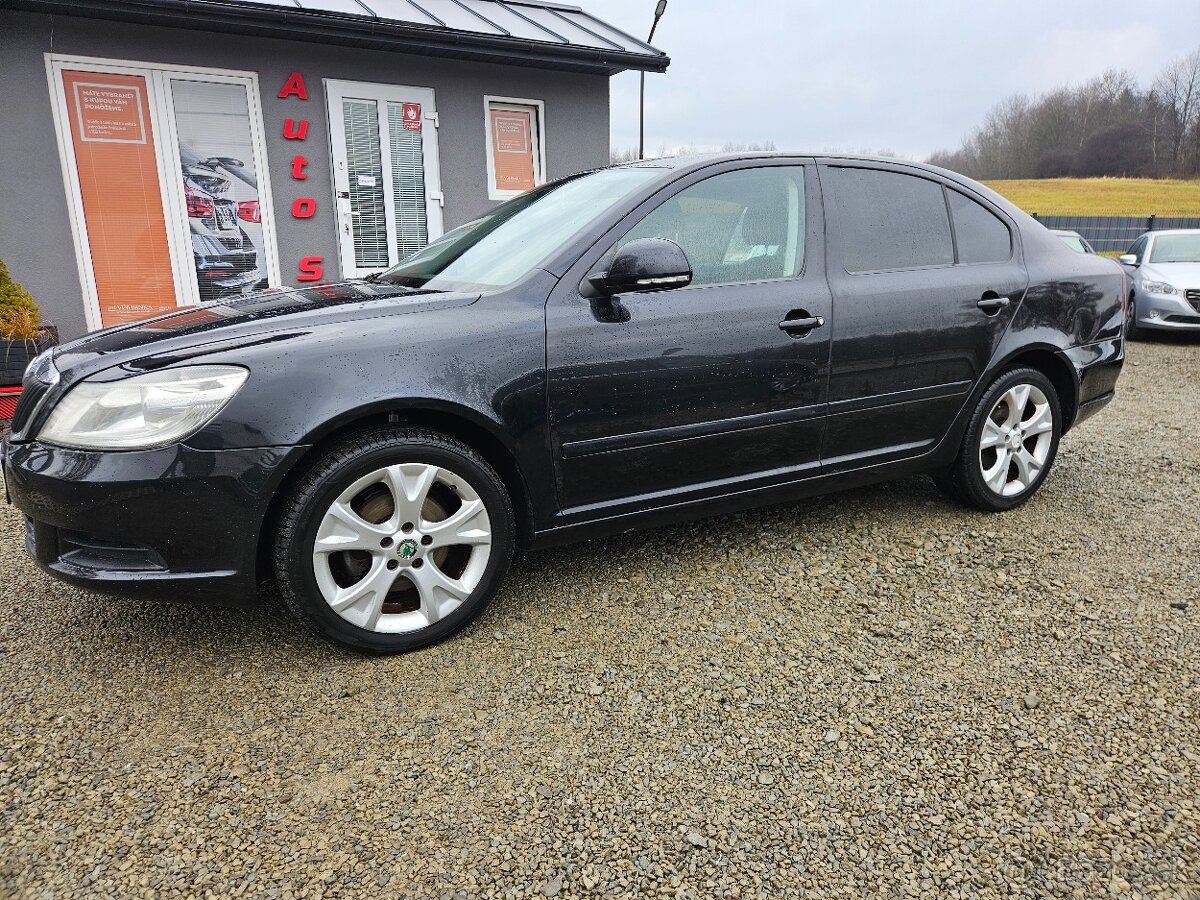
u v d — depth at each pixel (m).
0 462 2.33
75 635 2.57
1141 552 3.20
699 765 1.94
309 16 6.48
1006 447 3.55
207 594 2.22
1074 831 1.72
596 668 2.36
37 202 6.42
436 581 2.43
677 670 2.35
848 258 3.06
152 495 2.10
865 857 1.65
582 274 2.59
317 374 2.20
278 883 1.59
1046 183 52.53
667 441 2.72
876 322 3.06
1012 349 3.41
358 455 2.26
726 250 2.85
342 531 2.29
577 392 2.53
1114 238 26.12
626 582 2.93
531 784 1.87
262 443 2.14
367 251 7.81
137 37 6.48
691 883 1.59
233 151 7.05
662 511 2.81
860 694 2.23
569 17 9.07
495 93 8.11
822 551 3.20
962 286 3.27
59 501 2.11
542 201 3.16
